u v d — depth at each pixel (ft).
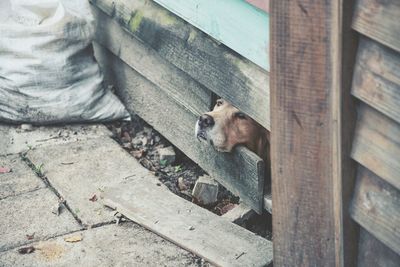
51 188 15.43
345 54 8.61
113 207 14.51
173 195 14.78
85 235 13.84
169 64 16.03
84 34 17.63
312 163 9.52
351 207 9.29
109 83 19.21
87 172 15.88
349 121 8.89
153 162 16.76
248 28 12.54
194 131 15.55
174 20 15.30
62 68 17.38
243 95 13.21
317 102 9.19
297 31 9.04
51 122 17.72
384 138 8.54
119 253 13.32
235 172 14.25
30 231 13.98
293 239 10.12
